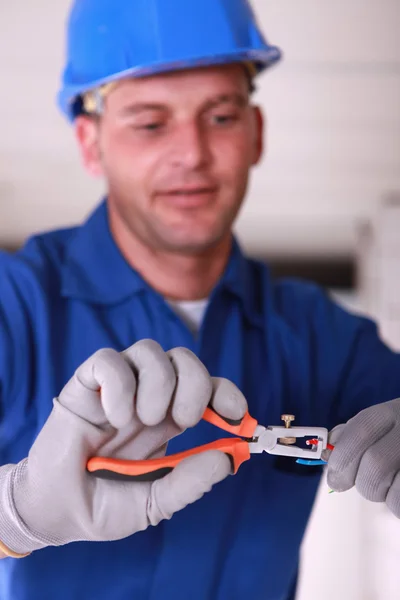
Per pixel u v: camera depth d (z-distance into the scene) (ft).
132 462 2.60
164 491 2.59
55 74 5.37
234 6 3.41
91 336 3.49
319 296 3.99
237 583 3.51
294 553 3.66
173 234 3.39
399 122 5.80
